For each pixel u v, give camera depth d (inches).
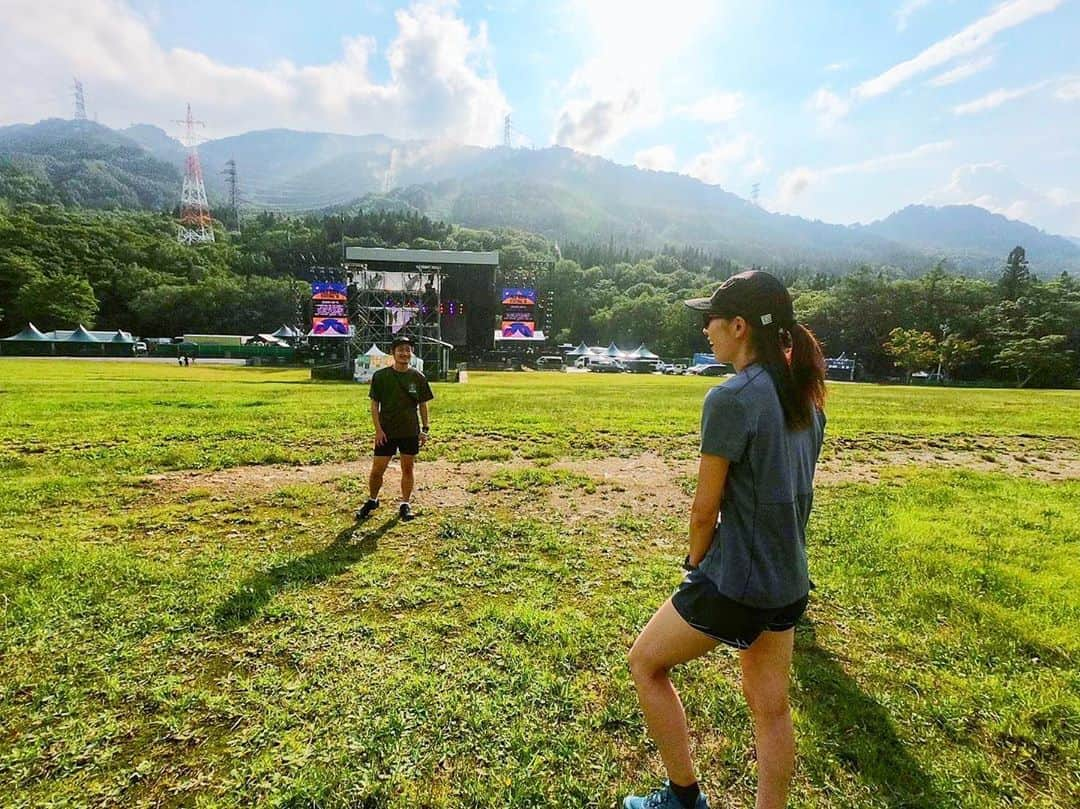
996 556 181.8
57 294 2551.7
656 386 1194.0
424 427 219.9
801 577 69.7
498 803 82.9
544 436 407.8
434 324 1811.0
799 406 69.3
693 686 111.9
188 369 1542.8
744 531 67.4
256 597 144.4
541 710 103.1
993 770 91.5
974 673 118.1
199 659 117.5
